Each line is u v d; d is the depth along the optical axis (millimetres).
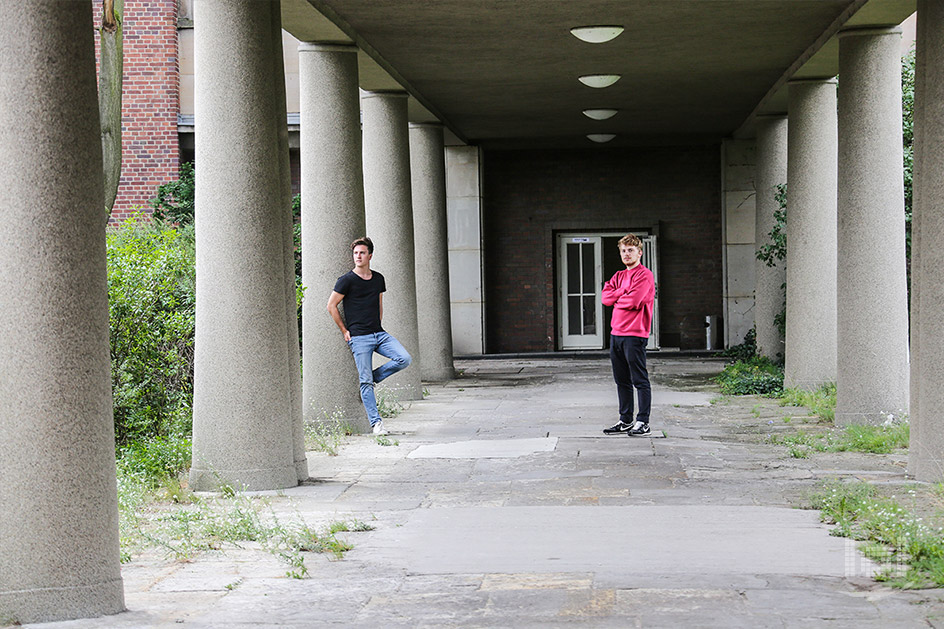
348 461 9453
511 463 9031
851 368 11070
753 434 10609
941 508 6734
